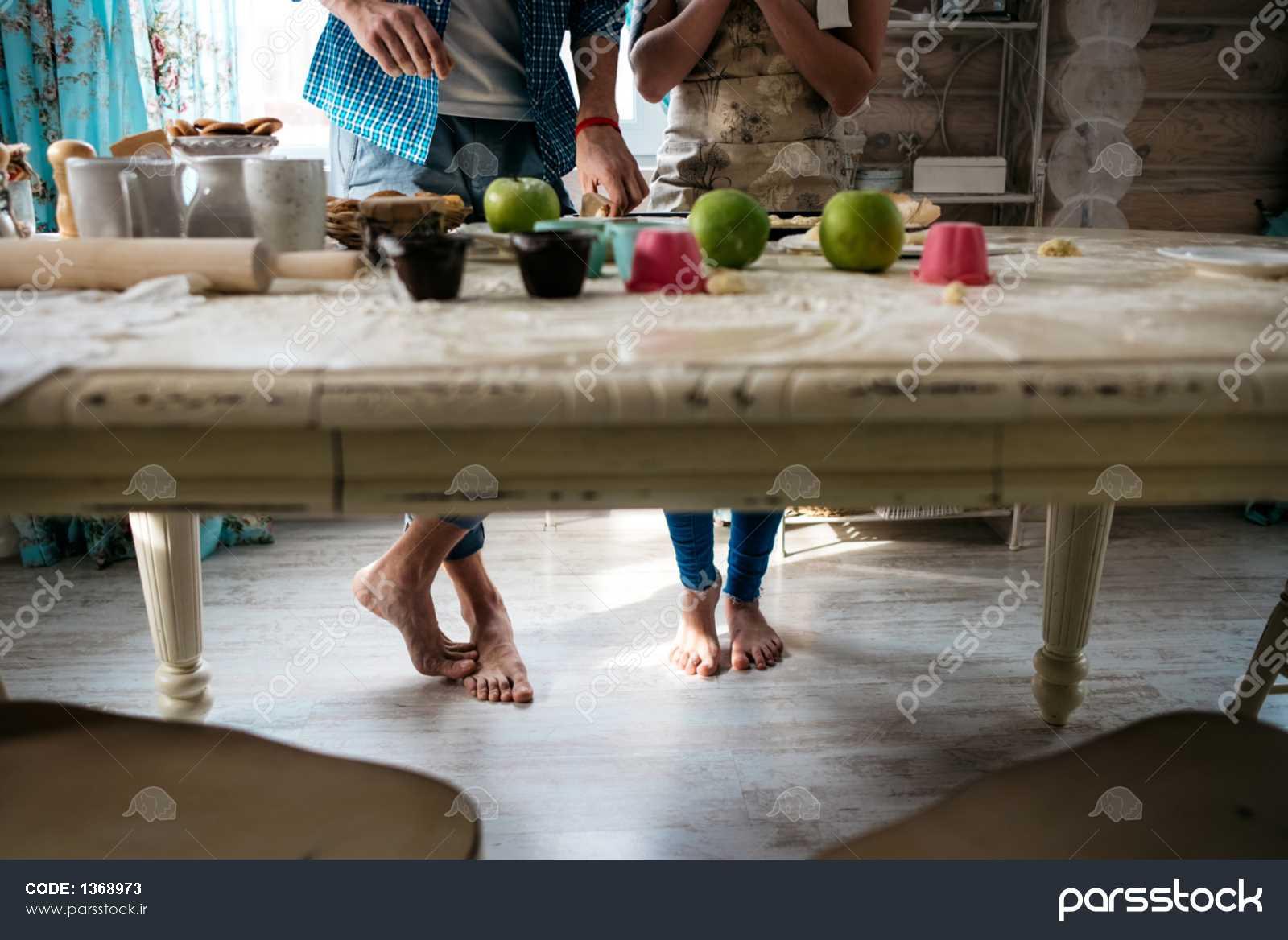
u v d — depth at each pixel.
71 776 0.69
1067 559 1.59
